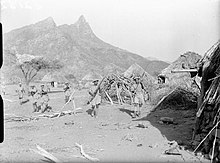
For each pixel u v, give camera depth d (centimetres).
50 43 10288
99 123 1405
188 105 1720
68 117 1628
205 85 890
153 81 2314
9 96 2789
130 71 2484
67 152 825
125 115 1645
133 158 736
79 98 2566
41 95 1878
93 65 9294
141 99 1619
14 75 4903
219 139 698
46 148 875
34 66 5366
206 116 834
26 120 1515
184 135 1033
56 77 5403
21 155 775
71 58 9694
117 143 947
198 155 750
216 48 875
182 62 2216
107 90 2372
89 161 732
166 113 1605
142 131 1147
